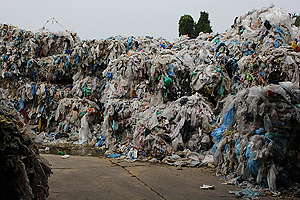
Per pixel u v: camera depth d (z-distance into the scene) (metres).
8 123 2.81
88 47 9.43
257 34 7.19
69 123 8.55
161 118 6.55
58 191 3.97
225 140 5.05
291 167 4.32
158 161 5.85
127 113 7.31
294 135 4.39
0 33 9.84
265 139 4.35
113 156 6.39
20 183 2.59
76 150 7.09
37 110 8.90
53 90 9.19
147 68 7.74
